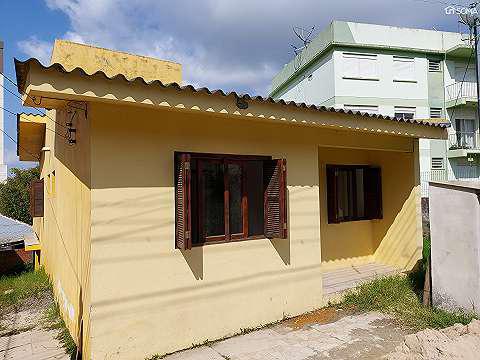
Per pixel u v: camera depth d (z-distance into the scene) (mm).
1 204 23703
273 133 5445
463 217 4949
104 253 3967
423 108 19594
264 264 5262
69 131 5023
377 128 6008
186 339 4492
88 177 4004
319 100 19984
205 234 4824
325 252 7516
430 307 5383
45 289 8172
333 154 7688
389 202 7965
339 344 4496
